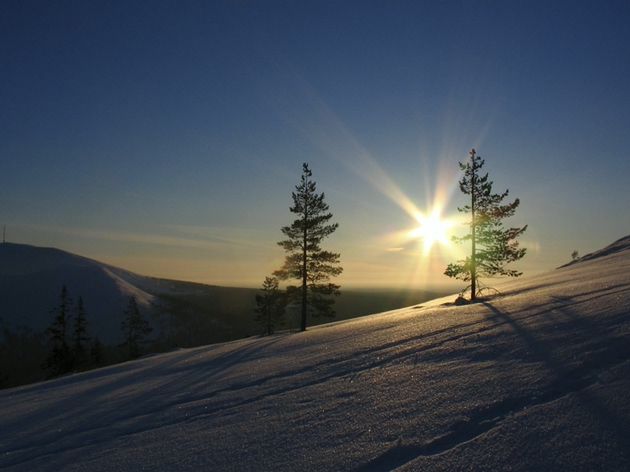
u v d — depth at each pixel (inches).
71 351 2357.3
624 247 1467.8
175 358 826.8
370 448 205.8
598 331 323.0
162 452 259.0
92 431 344.2
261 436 254.7
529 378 255.9
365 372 378.9
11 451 324.5
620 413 186.2
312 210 1423.5
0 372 3548.2
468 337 427.8
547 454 166.9
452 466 172.1
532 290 827.4
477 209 1188.5
